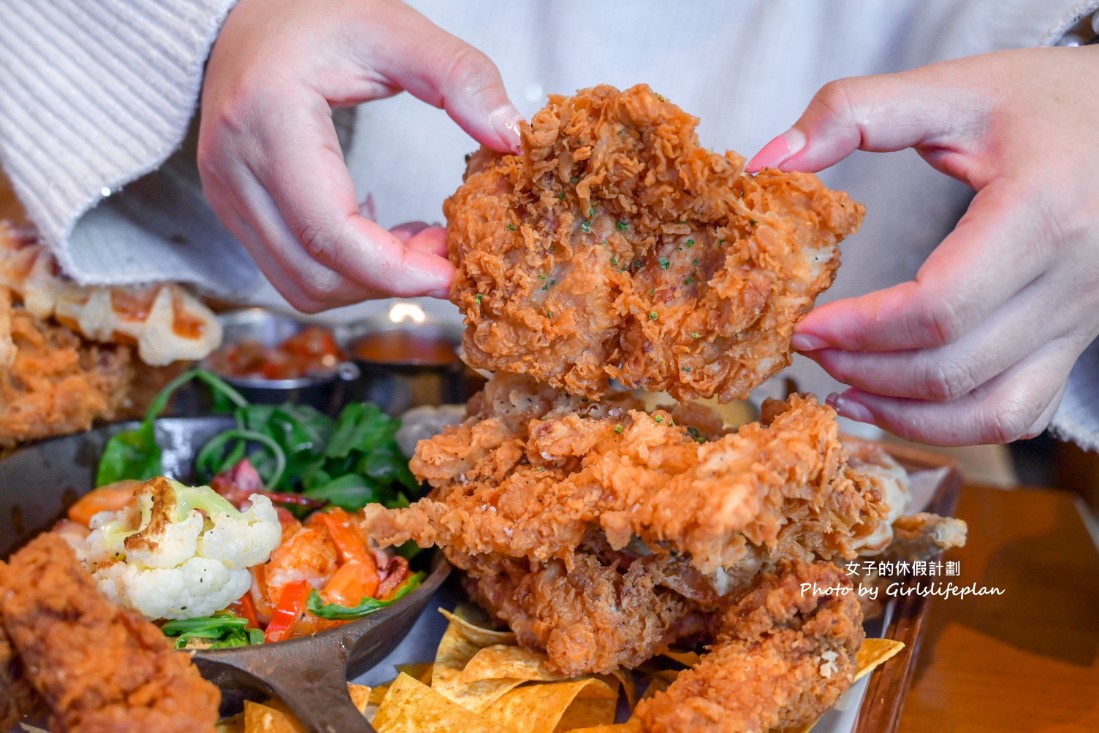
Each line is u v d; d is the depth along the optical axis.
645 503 0.34
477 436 0.39
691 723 0.32
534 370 0.37
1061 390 0.39
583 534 0.36
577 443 0.37
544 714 0.36
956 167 0.36
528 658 0.38
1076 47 0.39
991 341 0.35
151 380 0.55
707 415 0.39
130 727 0.29
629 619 0.37
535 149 0.35
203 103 0.44
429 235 0.42
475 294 0.37
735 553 0.33
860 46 0.56
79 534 0.42
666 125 0.34
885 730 0.36
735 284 0.34
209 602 0.39
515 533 0.36
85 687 0.29
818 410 0.35
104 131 0.48
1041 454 0.76
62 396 0.49
